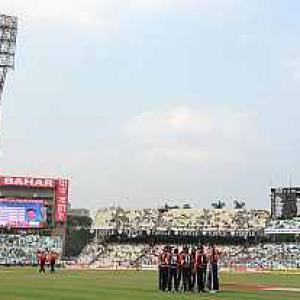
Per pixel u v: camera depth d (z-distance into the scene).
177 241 156.62
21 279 66.88
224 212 162.25
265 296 43.53
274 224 152.00
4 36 115.75
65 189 142.12
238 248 150.12
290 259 140.25
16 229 140.50
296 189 156.62
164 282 48.22
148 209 164.50
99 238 159.25
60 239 141.62
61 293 44.50
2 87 116.31
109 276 78.69
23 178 139.00
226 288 53.62
